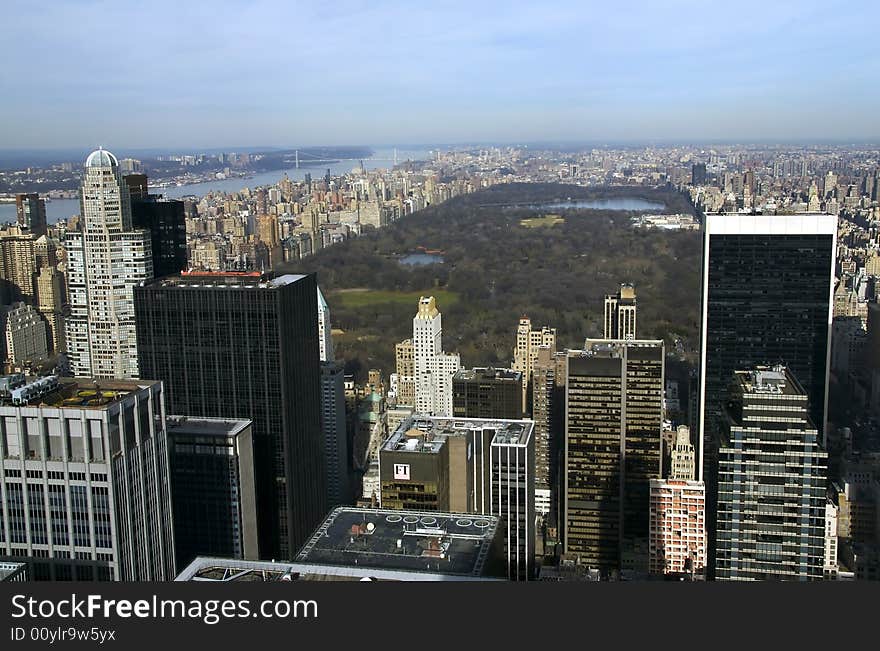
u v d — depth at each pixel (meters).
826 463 136.12
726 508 140.50
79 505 116.50
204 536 165.12
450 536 121.19
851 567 143.00
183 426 166.62
